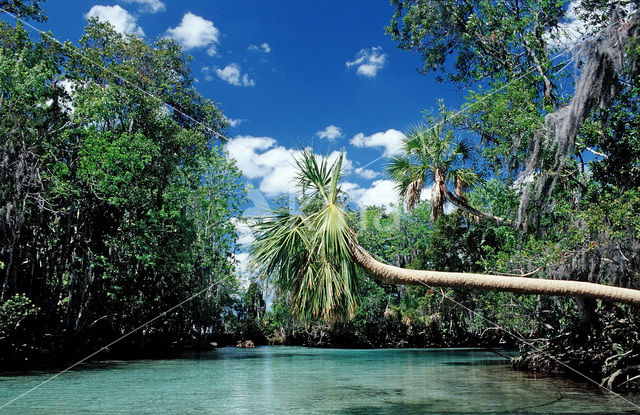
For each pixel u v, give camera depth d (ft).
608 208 33.30
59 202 70.79
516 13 56.59
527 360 55.93
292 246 17.43
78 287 79.61
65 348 73.61
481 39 59.31
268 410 31.01
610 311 45.52
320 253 17.21
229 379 52.34
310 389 42.65
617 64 28.43
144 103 83.30
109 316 85.87
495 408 30.60
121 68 85.46
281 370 65.31
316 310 17.30
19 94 63.52
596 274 36.35
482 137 55.26
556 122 33.81
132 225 82.89
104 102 73.20
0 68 61.31
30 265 68.03
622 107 36.50
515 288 16.24
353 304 17.20
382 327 138.10
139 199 79.97
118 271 80.43
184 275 96.02
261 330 178.60
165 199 86.43
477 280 16.42
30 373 55.67
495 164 54.54
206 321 114.52
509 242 55.93
